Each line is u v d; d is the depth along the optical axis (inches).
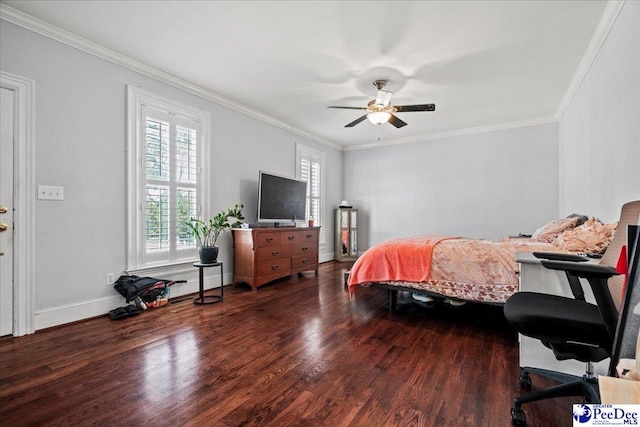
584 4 85.4
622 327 38.7
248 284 151.6
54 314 99.8
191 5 87.7
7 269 91.8
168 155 133.3
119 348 84.5
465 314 115.6
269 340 90.7
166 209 132.3
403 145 235.9
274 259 161.5
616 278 54.2
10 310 92.2
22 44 93.4
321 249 239.3
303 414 57.4
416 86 139.2
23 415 56.6
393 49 109.0
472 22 93.5
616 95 90.4
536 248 101.6
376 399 62.1
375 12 89.5
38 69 96.6
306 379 69.5
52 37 99.1
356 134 224.4
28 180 94.5
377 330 99.3
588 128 120.1
